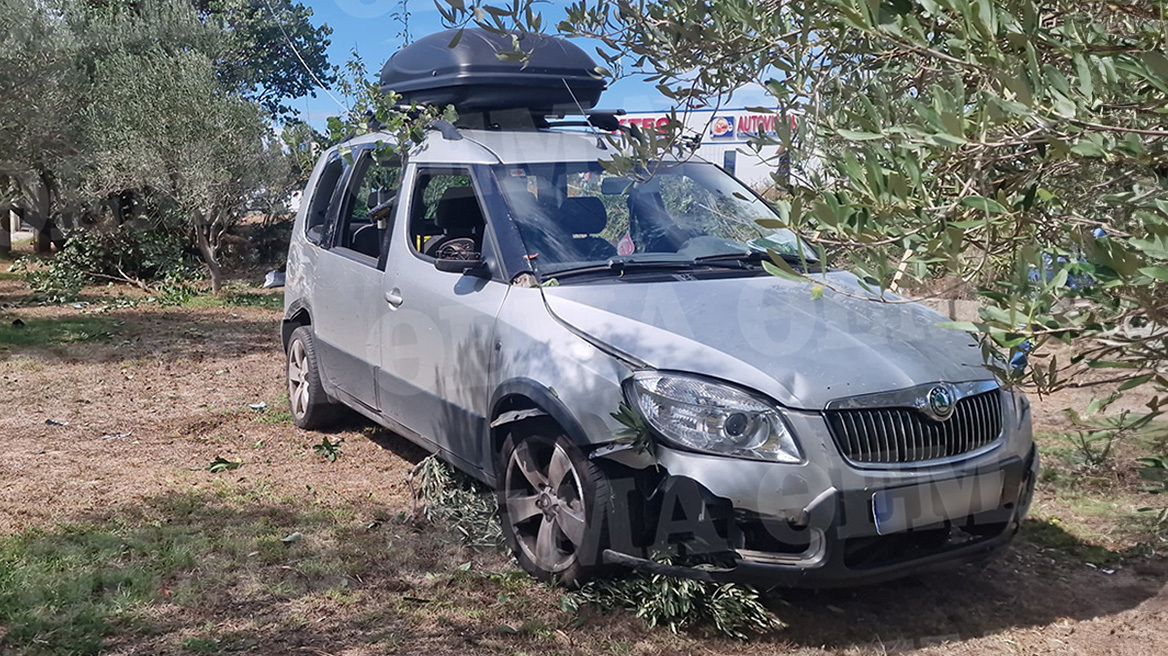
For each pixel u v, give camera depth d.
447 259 4.91
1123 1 2.34
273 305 14.45
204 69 15.24
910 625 4.15
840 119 2.74
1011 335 2.28
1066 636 4.05
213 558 4.70
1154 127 2.25
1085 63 2.16
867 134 2.39
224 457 6.37
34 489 5.60
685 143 3.34
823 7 2.62
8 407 7.50
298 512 5.35
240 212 15.66
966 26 2.24
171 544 4.82
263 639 3.90
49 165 15.02
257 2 19.53
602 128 5.72
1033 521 5.31
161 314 13.05
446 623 4.07
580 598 4.20
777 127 2.73
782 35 2.86
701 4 2.98
